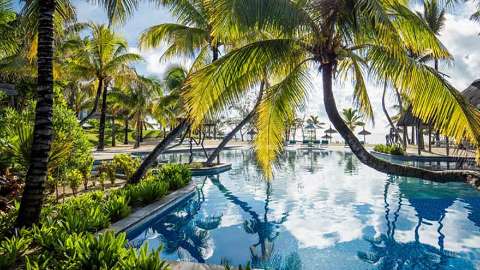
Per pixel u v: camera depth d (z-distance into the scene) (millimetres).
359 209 9914
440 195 11773
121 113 42094
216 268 4695
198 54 13258
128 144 41000
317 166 20953
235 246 6961
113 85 30469
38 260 4102
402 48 4777
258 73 5984
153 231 7879
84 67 22188
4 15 12016
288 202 10891
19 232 5176
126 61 23000
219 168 17734
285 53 5840
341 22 5238
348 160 24984
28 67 16031
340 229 8031
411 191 12539
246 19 4910
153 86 32125
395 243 7062
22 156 7328
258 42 5852
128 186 9375
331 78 5516
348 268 5883
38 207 5547
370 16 4867
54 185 8305
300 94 6488
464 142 8523
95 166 15414
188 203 10633
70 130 9383
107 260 3916
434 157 20125
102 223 6453
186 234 7684
